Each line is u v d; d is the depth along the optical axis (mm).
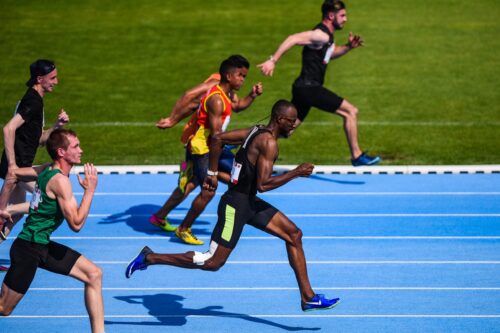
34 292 30484
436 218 38688
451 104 56656
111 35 70812
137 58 66000
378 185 43906
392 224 37906
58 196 23812
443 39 69188
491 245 35156
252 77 62594
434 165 46344
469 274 32062
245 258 33875
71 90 59750
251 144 26234
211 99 33281
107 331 27203
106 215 39500
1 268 31969
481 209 39938
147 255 26875
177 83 61156
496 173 45594
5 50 66938
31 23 73125
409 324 27750
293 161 47562
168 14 75938
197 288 30953
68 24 73188
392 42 68688
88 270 24688
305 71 42438
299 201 41438
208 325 27766
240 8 77438
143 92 59500
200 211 34844
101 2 79375
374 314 28547
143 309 29031
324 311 28797
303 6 77438
